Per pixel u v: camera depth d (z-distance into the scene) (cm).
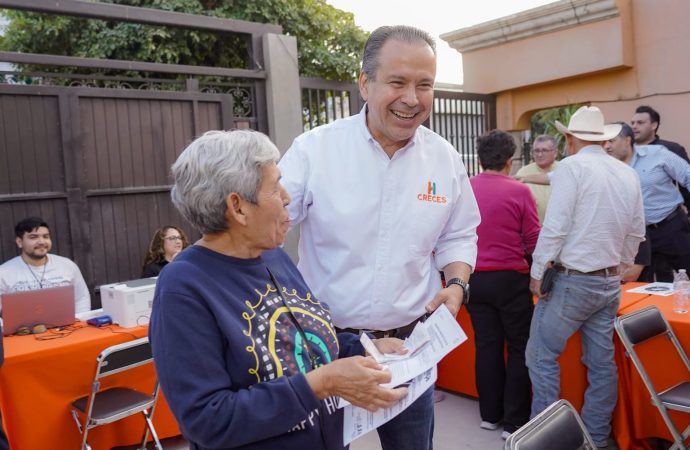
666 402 248
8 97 377
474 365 362
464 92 627
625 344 251
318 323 130
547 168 470
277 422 107
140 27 639
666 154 423
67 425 286
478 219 187
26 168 385
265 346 115
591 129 275
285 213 122
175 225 448
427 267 175
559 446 146
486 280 309
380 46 152
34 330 307
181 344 107
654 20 555
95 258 412
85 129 405
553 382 282
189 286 110
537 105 632
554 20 585
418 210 166
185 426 106
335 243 164
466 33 647
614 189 265
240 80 677
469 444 313
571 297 272
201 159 114
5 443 258
